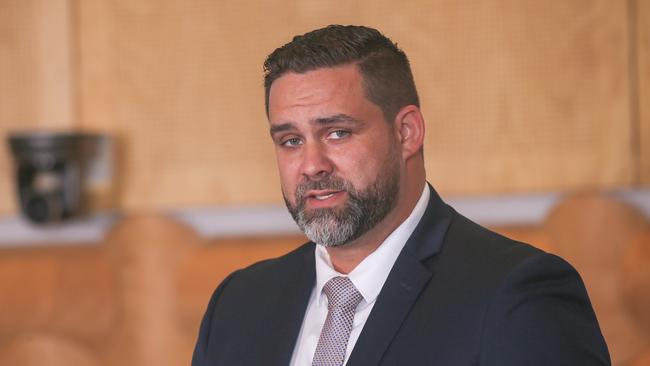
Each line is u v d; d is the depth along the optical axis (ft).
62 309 33.50
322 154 15.87
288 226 32.73
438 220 17.03
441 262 16.29
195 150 33.12
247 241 32.76
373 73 16.25
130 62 33.45
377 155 16.05
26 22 33.91
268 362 17.03
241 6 32.81
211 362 18.01
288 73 16.19
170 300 32.89
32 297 33.63
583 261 30.48
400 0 31.78
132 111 33.42
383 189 16.08
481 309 15.10
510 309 14.89
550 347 14.58
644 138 30.32
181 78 33.19
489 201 31.40
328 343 16.20
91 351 33.35
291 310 17.47
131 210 33.40
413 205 16.89
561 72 30.81
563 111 30.81
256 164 32.83
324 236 15.93
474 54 31.37
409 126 16.81
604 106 30.55
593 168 30.68
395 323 15.69
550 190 30.94
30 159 31.68
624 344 29.94
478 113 31.37
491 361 14.70
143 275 33.12
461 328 15.12
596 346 15.11
